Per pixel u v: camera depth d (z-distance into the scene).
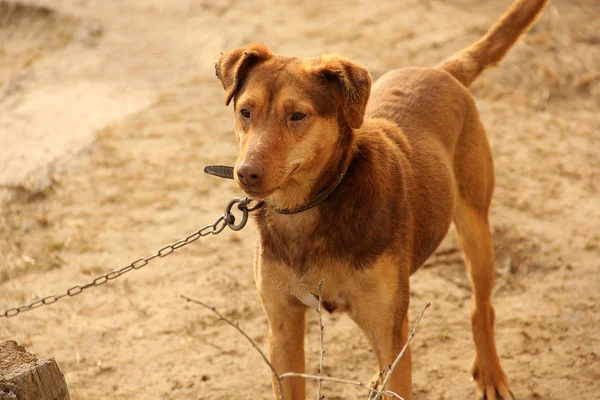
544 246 8.55
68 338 7.27
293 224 5.29
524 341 7.26
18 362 4.78
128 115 11.73
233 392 6.65
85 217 9.22
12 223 9.08
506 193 9.58
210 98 12.24
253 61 5.30
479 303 6.75
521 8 7.30
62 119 11.69
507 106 11.66
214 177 10.05
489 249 6.73
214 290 7.96
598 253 8.42
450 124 6.54
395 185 5.50
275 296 5.48
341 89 5.12
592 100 11.90
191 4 15.98
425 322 7.53
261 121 5.00
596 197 9.48
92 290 7.96
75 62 13.74
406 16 14.80
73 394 6.57
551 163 10.22
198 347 7.19
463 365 7.02
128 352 7.11
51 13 15.34
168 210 9.36
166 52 13.99
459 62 7.24
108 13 15.65
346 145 5.22
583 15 14.88
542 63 12.70
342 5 15.59
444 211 6.20
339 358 7.07
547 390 6.70
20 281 8.12
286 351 5.60
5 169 10.27
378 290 5.27
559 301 7.77
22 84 12.95
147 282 8.09
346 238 5.20
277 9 15.54
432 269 8.35
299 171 5.09
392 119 6.25
